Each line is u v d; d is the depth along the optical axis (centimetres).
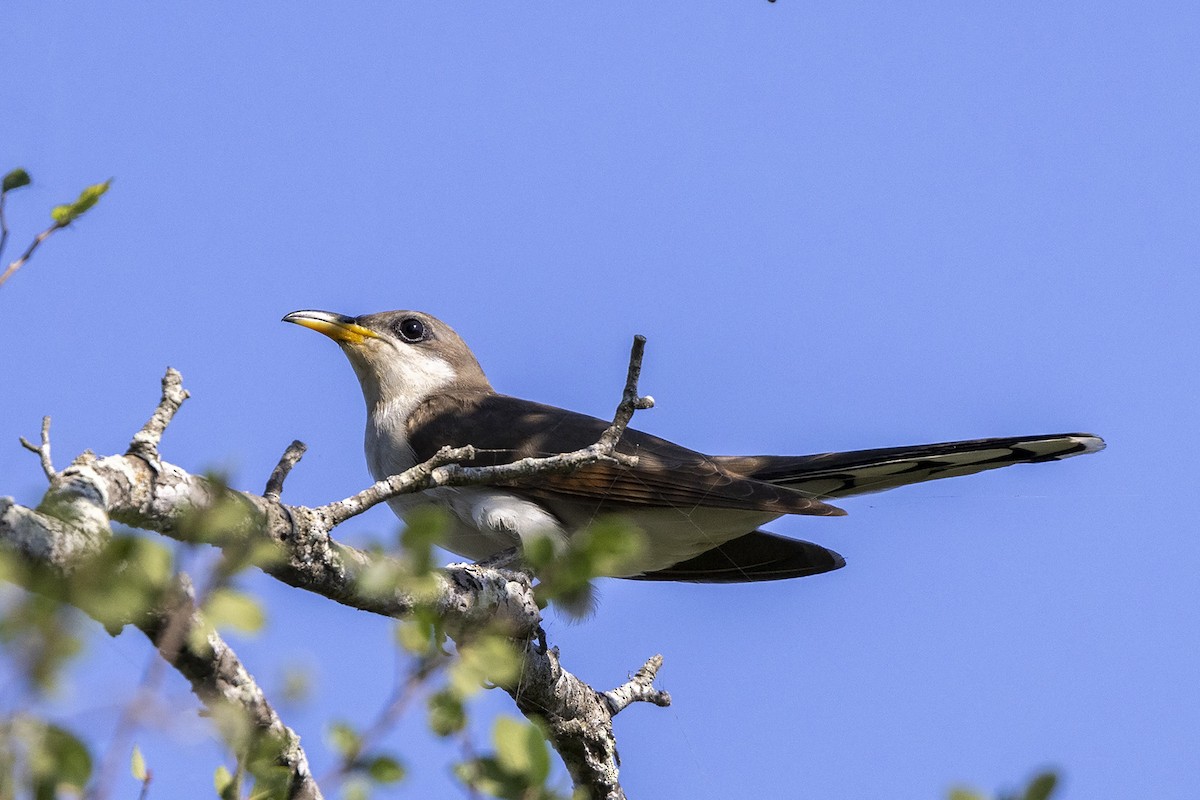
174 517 642
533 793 434
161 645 418
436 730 438
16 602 338
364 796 428
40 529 535
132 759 405
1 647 332
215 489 492
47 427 624
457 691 430
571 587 507
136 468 638
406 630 441
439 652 441
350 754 430
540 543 507
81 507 564
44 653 332
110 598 388
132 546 397
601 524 511
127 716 341
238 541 468
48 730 331
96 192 508
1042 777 388
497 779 433
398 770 432
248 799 453
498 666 444
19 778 330
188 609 435
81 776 333
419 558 462
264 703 620
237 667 614
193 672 598
